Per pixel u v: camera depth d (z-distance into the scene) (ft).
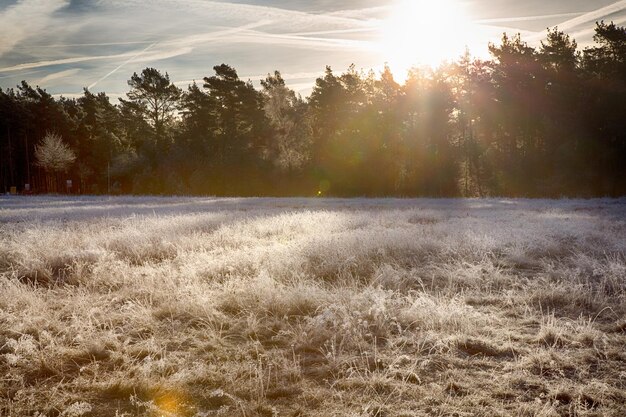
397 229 41.11
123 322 17.24
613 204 103.19
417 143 214.69
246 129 250.98
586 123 189.88
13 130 258.37
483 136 225.15
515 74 207.82
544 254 32.50
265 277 21.57
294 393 11.71
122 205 95.30
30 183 266.16
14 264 29.04
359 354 14.21
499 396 11.44
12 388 11.94
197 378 12.46
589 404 11.05
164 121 273.75
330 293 20.26
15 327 15.99
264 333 16.38
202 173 224.53
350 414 10.39
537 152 202.28
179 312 18.52
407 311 17.31
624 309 18.29
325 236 36.06
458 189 200.23
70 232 40.42
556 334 15.25
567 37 208.03
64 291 22.00
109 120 300.81
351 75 261.85
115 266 25.63
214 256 29.48
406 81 228.63
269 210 78.84
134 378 12.14
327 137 248.93
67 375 12.91
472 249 31.60
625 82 187.01
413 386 11.92
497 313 18.31
